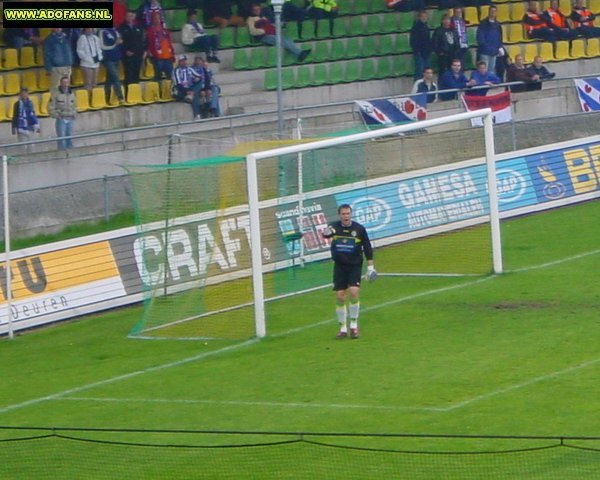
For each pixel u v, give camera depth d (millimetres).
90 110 108875
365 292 77562
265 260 78625
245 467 47531
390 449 48406
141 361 66188
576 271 79188
